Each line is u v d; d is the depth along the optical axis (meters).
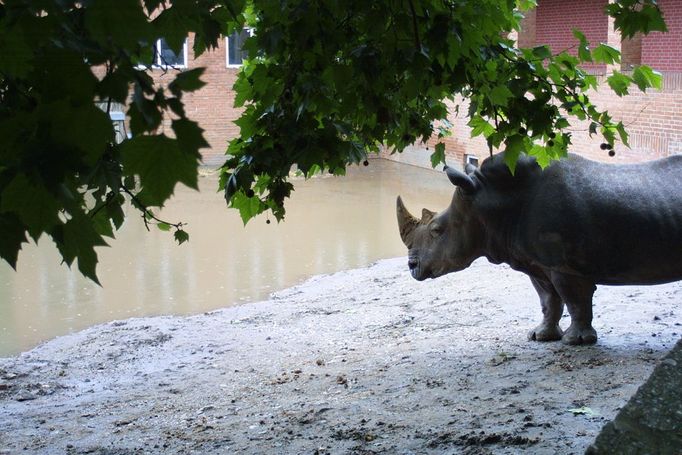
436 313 14.52
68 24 2.77
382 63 6.81
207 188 30.12
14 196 2.75
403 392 9.87
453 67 6.97
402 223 11.57
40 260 20.75
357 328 14.27
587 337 10.98
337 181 32.22
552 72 8.22
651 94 25.11
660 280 10.58
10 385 12.41
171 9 3.43
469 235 11.04
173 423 9.83
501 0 7.50
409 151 36.75
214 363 13.01
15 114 2.88
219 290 18.11
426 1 6.99
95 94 2.82
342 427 8.72
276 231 23.72
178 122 2.80
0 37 2.72
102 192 6.00
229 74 36.50
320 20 6.88
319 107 7.12
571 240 10.40
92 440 9.37
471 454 7.32
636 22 7.63
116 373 12.97
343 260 20.45
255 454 8.12
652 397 3.01
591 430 7.69
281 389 10.92
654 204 10.34
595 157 26.97
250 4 7.50
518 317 13.54
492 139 8.09
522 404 8.73
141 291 18.11
